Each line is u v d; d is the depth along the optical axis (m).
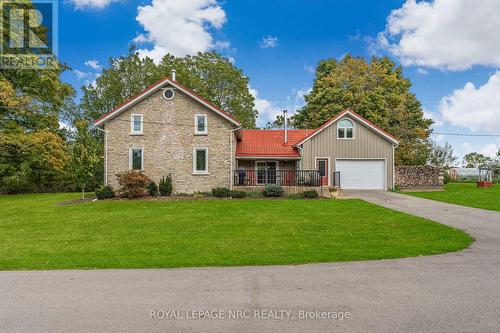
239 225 11.86
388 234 10.20
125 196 20.61
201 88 38.38
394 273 6.45
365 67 38.00
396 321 4.35
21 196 25.22
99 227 11.82
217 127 22.20
